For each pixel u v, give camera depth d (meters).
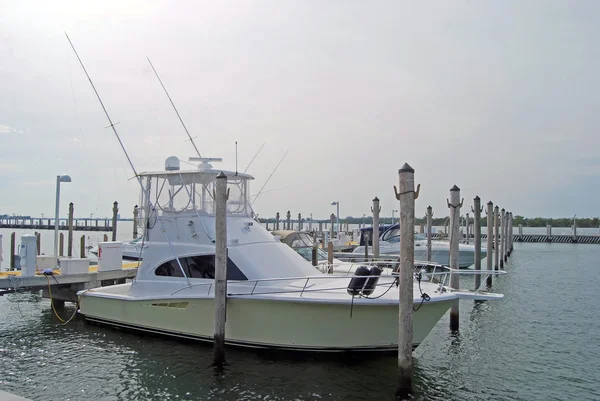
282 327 9.71
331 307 9.30
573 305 17.20
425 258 27.19
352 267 15.16
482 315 15.46
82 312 12.77
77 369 9.60
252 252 11.00
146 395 8.38
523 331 13.34
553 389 8.99
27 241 13.62
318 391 8.51
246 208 12.39
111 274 15.39
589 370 10.07
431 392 8.75
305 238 22.72
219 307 9.55
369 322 9.34
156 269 11.41
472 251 27.75
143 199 12.05
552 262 34.44
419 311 9.38
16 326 12.90
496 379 9.49
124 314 11.74
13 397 4.81
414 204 8.26
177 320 10.84
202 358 9.99
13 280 13.02
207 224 11.19
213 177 11.61
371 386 8.70
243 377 9.07
